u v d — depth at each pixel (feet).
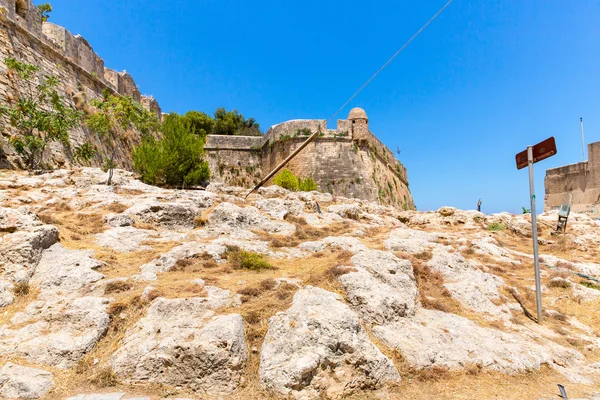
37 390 16.71
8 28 66.95
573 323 29.01
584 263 44.57
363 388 18.42
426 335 22.45
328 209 61.41
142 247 32.99
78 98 82.89
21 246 25.20
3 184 46.70
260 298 23.47
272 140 127.13
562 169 120.16
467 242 48.34
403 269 28.30
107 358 18.93
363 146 123.95
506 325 26.43
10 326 20.38
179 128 76.59
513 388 19.65
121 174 68.80
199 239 36.22
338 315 20.43
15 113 59.88
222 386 17.63
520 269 41.27
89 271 25.44
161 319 20.93
